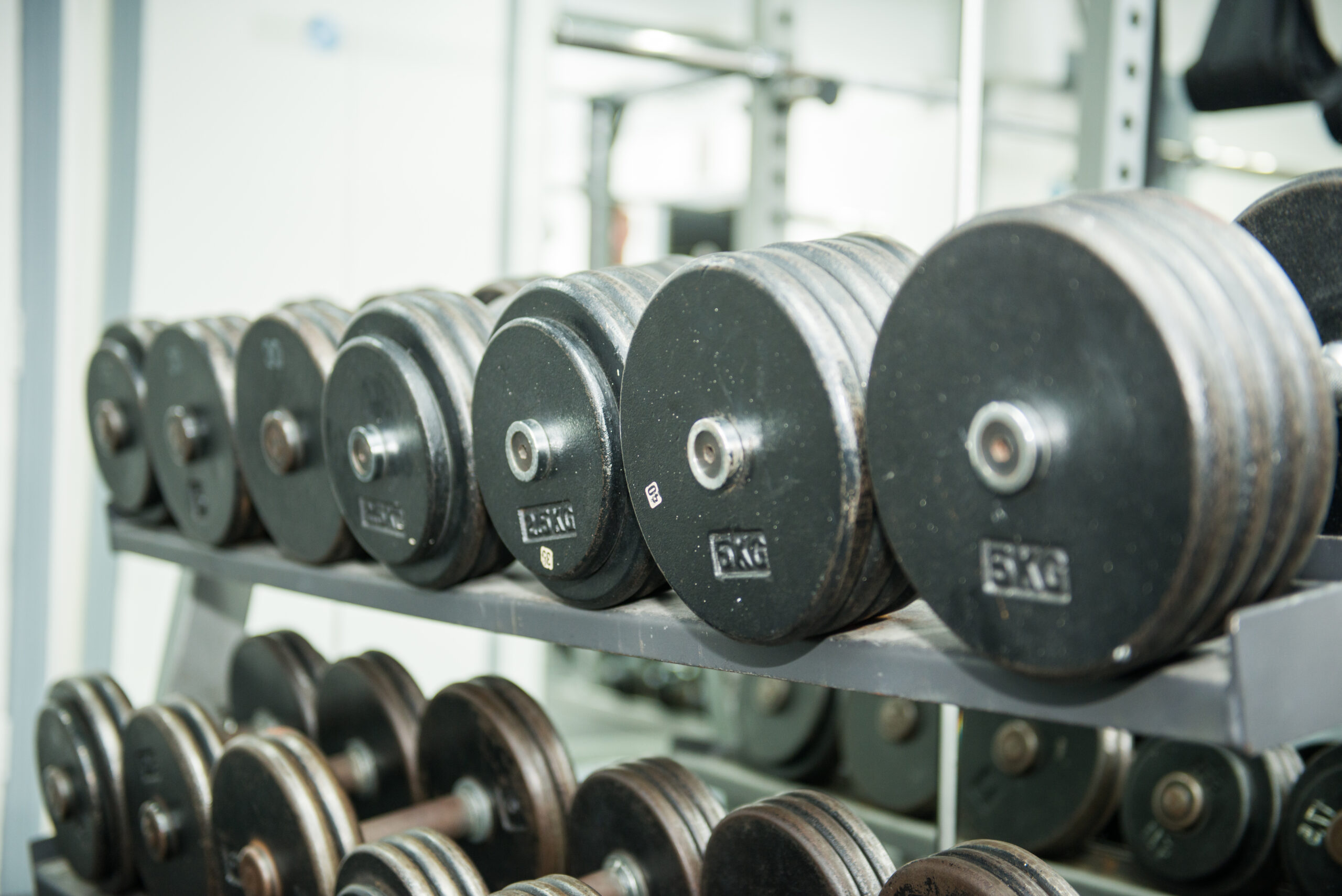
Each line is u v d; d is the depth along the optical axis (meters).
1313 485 0.79
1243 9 1.97
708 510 1.04
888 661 0.98
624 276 1.27
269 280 3.23
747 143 4.80
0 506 2.86
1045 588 0.80
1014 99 4.24
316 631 3.37
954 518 0.85
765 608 1.01
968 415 0.83
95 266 2.94
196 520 1.93
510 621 1.37
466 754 1.68
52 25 2.86
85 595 2.98
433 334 1.39
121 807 1.95
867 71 4.61
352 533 1.60
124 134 2.96
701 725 4.46
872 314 0.99
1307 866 1.67
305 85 3.26
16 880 2.88
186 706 1.85
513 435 1.25
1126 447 0.74
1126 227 0.78
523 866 1.61
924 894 1.13
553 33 3.04
